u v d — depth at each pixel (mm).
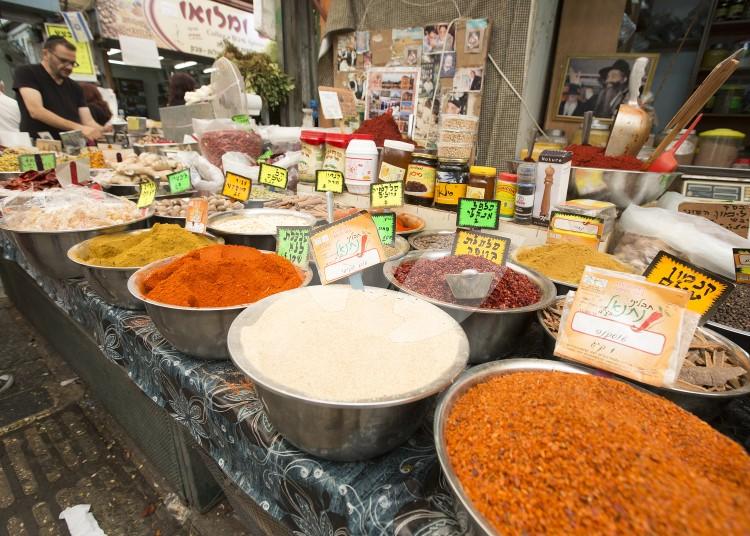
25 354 2396
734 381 710
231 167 2029
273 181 1658
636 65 1416
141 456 1712
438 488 616
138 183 2053
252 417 748
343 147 1776
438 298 905
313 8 3229
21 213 1463
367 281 1112
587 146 1530
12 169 2359
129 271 1053
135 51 4312
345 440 607
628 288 695
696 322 645
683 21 2627
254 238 1345
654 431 533
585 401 570
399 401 563
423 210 1560
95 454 1722
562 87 2332
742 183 1440
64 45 3273
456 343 729
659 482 449
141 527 1428
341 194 1728
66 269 1326
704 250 1070
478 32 1959
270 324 793
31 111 3223
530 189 1331
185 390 891
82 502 1509
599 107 2285
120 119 4266
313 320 812
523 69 1927
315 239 870
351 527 585
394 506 581
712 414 688
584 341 720
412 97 2297
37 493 1543
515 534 453
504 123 2041
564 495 460
